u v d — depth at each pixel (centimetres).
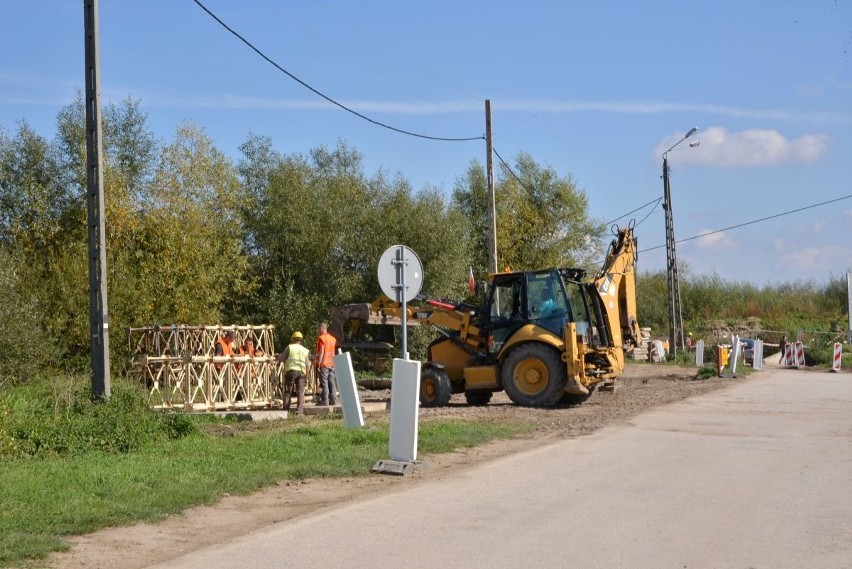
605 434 1422
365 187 3606
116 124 3344
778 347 4900
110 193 2898
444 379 2011
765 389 2436
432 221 3534
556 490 938
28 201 2939
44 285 2583
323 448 1227
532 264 4566
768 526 769
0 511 804
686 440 1345
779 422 1592
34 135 3052
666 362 4100
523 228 4606
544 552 683
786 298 6406
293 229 3422
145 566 666
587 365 2027
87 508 829
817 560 661
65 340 2539
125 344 2422
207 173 3120
